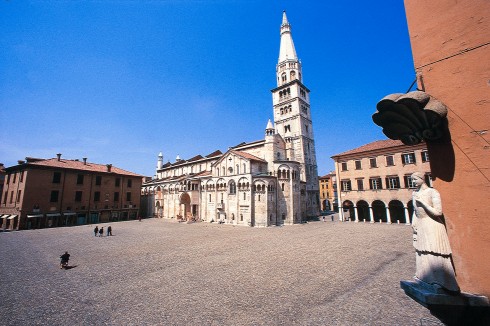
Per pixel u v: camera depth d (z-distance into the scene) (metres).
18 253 26.91
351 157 53.41
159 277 17.97
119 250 27.97
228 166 60.78
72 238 37.38
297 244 29.39
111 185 68.56
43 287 16.23
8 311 12.67
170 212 78.62
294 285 15.59
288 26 83.25
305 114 77.00
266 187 52.94
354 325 10.45
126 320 11.61
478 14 4.31
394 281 15.61
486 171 3.99
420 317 10.80
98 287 16.11
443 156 4.63
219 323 11.18
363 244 27.59
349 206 53.28
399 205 47.78
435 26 4.93
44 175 54.84
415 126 4.91
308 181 71.81
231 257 23.64
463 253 4.19
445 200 4.53
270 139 61.09
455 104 4.43
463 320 4.02
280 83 81.25
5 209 55.88
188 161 94.25
